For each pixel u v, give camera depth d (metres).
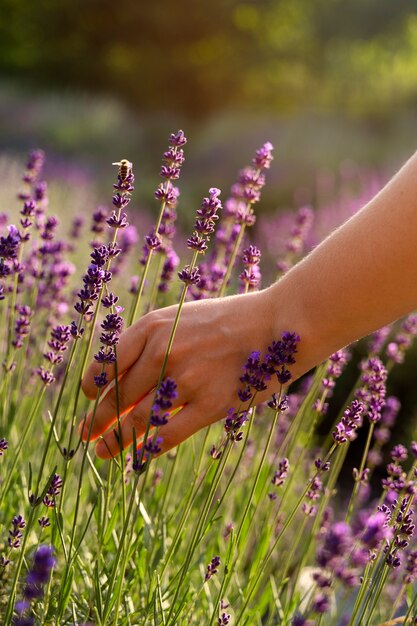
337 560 1.14
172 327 1.65
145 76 27.45
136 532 2.11
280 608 2.34
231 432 1.69
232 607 2.36
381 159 14.38
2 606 1.89
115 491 2.17
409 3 27.98
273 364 1.54
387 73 25.70
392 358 3.09
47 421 2.64
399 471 2.07
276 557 2.98
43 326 2.91
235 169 15.38
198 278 1.59
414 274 1.46
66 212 7.96
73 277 4.88
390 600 2.77
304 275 1.57
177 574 2.04
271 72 27.47
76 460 2.77
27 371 2.83
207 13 28.09
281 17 28.72
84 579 2.08
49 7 29.27
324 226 8.84
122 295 4.32
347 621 2.19
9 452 2.38
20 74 29.14
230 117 20.84
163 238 2.59
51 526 2.18
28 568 1.97
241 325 1.62
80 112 21.16
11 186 7.23
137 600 2.14
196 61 27.22
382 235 1.46
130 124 21.39
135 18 28.53
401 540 1.75
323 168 13.62
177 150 1.90
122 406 1.71
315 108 20.45
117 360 1.69
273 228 8.87
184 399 1.66
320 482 2.34
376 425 5.92
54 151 17.33
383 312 1.52
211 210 1.67
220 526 2.75
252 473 2.83
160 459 2.66
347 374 6.20
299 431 2.93
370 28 28.42
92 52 29.48
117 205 1.76
